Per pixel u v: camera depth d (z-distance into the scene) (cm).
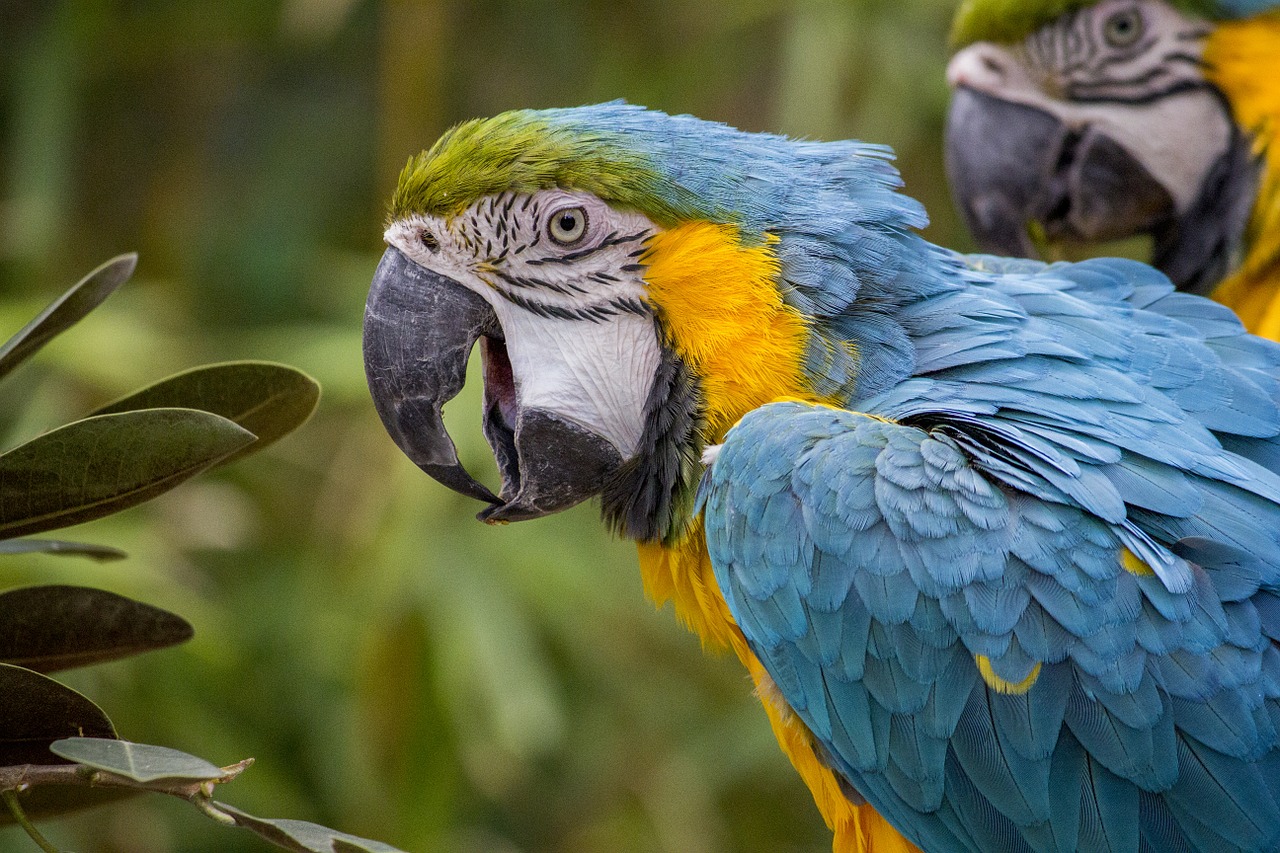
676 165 305
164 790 206
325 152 732
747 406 307
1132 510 279
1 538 222
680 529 316
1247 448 295
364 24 750
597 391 312
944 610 274
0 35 737
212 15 712
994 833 287
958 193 520
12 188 698
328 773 611
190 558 652
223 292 716
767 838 707
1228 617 271
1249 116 474
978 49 509
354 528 638
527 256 310
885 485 280
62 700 217
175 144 755
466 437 548
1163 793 272
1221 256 488
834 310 302
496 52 751
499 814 700
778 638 292
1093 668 269
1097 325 307
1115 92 489
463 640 562
